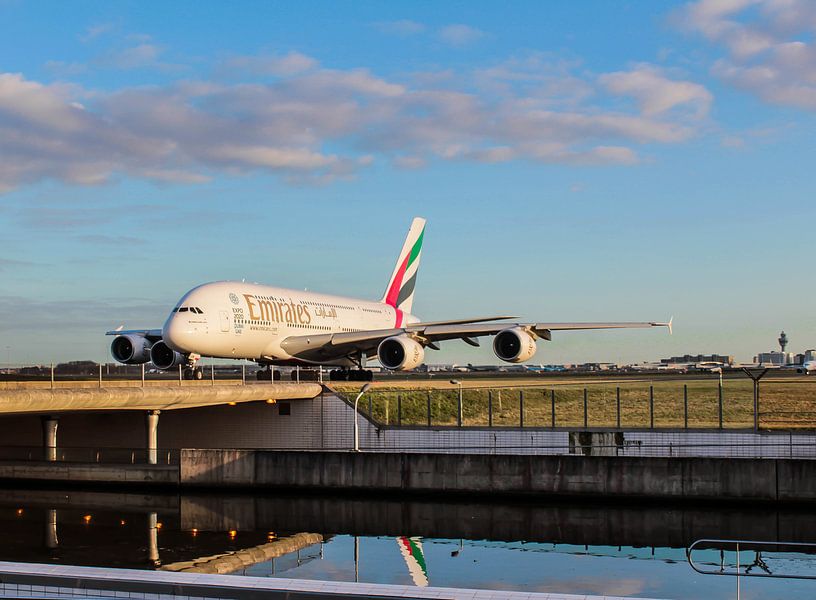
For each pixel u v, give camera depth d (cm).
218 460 4206
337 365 6294
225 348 5100
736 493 3700
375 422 4922
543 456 3888
